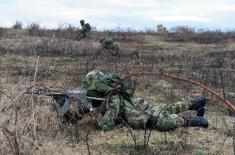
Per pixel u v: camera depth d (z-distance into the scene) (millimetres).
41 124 8500
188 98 13320
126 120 9492
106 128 9172
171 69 20969
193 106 9891
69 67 19938
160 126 9383
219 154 8156
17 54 24922
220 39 40750
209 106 12344
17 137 7000
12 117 7422
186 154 8070
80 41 32281
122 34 40812
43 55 24984
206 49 33719
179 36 41344
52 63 21547
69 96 9156
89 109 9281
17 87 8773
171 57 26891
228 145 8695
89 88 9484
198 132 9477
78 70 18734
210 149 8422
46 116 8883
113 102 9375
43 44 29547
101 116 9305
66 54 25547
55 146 7359
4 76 15961
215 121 10570
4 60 22031
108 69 19219
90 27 34344
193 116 10133
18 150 6781
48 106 9609
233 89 15523
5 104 7633
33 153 6906
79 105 9195
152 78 16344
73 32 38375
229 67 22391
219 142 8859
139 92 13977
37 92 8945
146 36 42281
